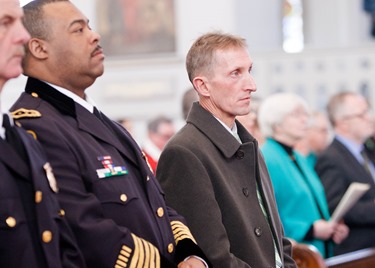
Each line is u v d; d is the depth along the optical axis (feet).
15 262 14.83
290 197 30.17
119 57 81.82
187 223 19.03
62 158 16.24
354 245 33.17
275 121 30.66
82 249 15.80
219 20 80.43
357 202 33.32
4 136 15.49
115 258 15.93
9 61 15.35
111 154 17.24
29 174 15.26
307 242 30.60
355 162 34.09
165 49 81.56
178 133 20.24
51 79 17.31
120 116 78.28
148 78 78.48
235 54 20.07
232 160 20.11
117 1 82.28
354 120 34.63
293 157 30.96
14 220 14.85
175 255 17.52
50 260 14.94
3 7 15.26
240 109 20.06
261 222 19.86
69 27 17.30
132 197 16.93
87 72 17.38
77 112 17.30
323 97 74.28
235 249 19.35
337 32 85.71
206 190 19.15
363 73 74.08
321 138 44.75
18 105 17.06
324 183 33.53
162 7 81.76
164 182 19.40
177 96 78.33
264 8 85.97
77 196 16.05
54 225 15.16
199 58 20.20
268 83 74.23
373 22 84.12
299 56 74.38
